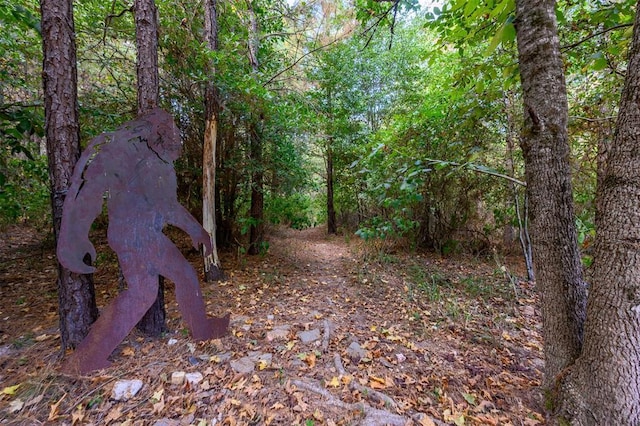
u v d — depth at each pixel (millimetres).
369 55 7984
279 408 1822
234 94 4305
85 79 4836
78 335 2256
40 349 2354
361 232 4707
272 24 6055
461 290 4207
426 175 4711
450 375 2266
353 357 2422
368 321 3178
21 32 3957
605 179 1479
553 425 1681
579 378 1598
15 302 3305
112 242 2174
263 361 2266
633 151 1348
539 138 1746
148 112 2330
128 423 1680
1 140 3668
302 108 5012
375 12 3311
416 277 4758
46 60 2094
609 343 1436
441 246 6270
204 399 1876
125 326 2193
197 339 2521
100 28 4160
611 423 1430
